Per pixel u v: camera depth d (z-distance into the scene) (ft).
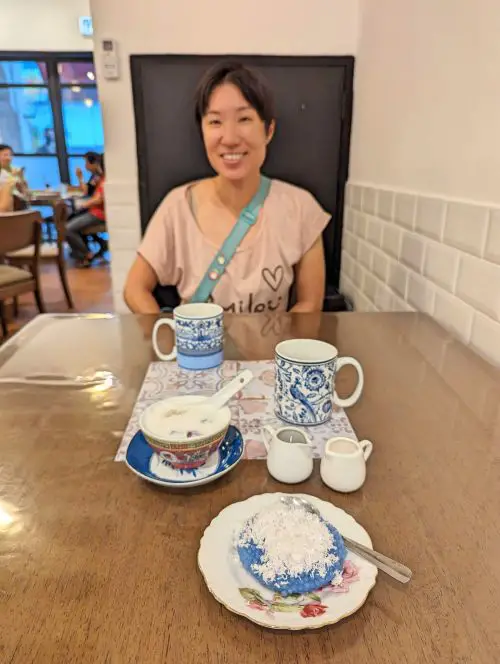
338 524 1.58
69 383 2.64
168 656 1.20
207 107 4.42
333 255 5.94
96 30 5.09
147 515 1.67
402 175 4.10
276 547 1.39
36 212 10.26
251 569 1.37
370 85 4.85
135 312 4.64
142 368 2.84
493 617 1.30
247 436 2.15
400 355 3.00
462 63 3.06
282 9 5.10
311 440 2.10
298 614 1.25
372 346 3.14
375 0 4.63
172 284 4.97
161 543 1.55
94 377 2.71
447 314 3.38
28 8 18.12
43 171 20.63
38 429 2.19
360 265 5.25
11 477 1.86
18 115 19.75
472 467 1.93
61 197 16.90
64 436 2.13
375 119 4.74
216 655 1.20
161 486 1.81
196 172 5.52
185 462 1.85
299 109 5.38
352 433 2.16
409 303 4.01
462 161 3.11
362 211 5.13
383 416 2.30
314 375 2.17
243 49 5.20
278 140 5.46
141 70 5.18
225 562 1.43
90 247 18.88
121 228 5.75
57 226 11.56
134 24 5.09
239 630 1.26
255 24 5.14
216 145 4.44
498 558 1.49
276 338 3.34
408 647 1.22
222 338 2.91
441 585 1.40
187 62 5.17
